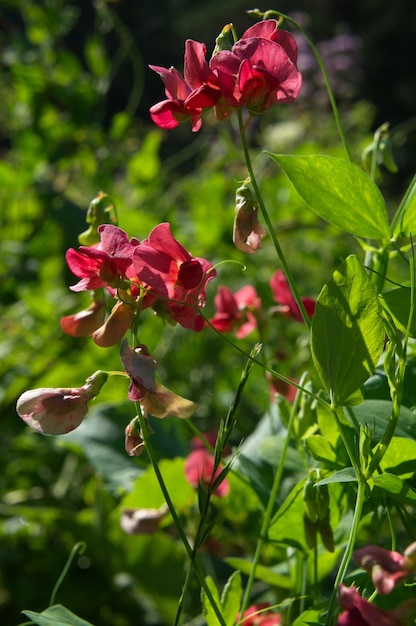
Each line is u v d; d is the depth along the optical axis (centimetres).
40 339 88
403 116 361
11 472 84
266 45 36
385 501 40
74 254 36
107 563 72
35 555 75
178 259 36
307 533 40
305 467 45
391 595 37
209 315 90
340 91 205
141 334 84
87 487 76
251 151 125
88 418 59
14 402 86
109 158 104
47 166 107
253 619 46
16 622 72
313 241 96
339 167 39
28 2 109
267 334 52
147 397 36
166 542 66
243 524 52
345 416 40
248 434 86
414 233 40
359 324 36
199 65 37
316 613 38
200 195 90
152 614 73
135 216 84
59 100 104
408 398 41
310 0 378
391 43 362
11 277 99
